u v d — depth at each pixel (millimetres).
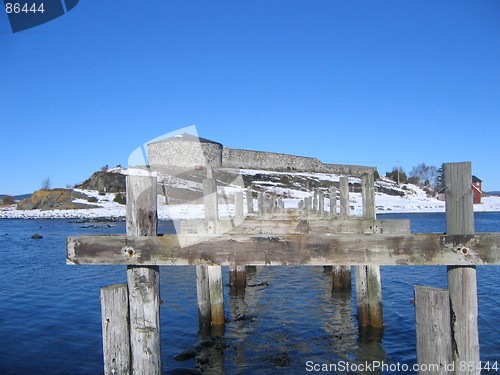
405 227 8945
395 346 8250
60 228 40688
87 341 8758
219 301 9352
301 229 9617
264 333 9258
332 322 9891
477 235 3963
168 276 16125
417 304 4062
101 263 4391
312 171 69625
